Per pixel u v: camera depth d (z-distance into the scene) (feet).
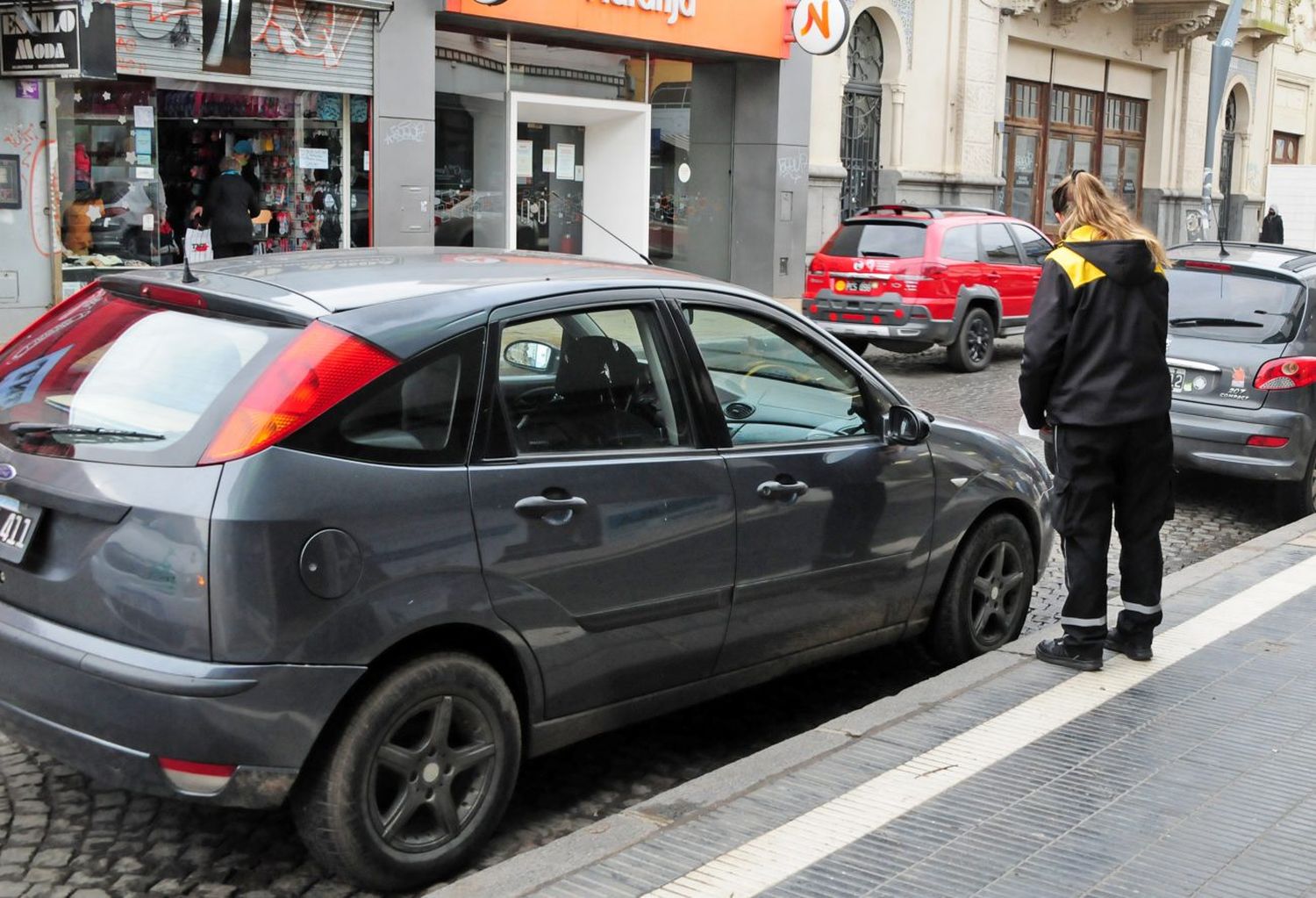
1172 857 11.85
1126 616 17.28
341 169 50.65
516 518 12.42
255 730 11.02
